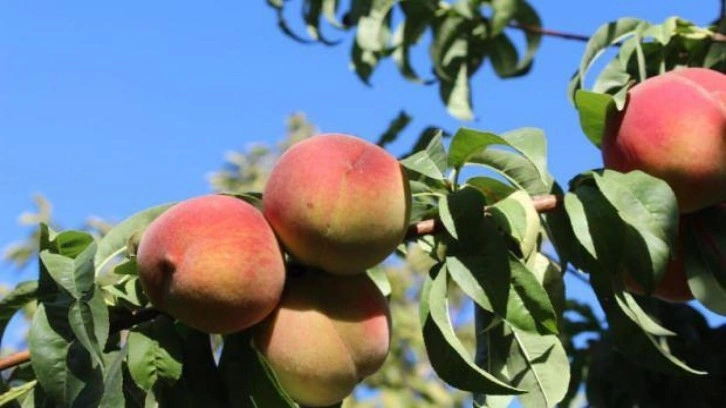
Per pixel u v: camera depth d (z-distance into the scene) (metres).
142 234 2.89
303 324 2.73
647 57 3.81
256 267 2.65
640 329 2.94
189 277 2.62
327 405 2.83
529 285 2.76
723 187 2.93
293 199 2.71
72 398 2.61
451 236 2.82
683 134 2.90
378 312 2.81
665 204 2.82
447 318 2.76
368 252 2.73
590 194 2.91
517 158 3.06
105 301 2.70
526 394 2.84
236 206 2.74
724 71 3.85
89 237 2.88
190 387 2.74
